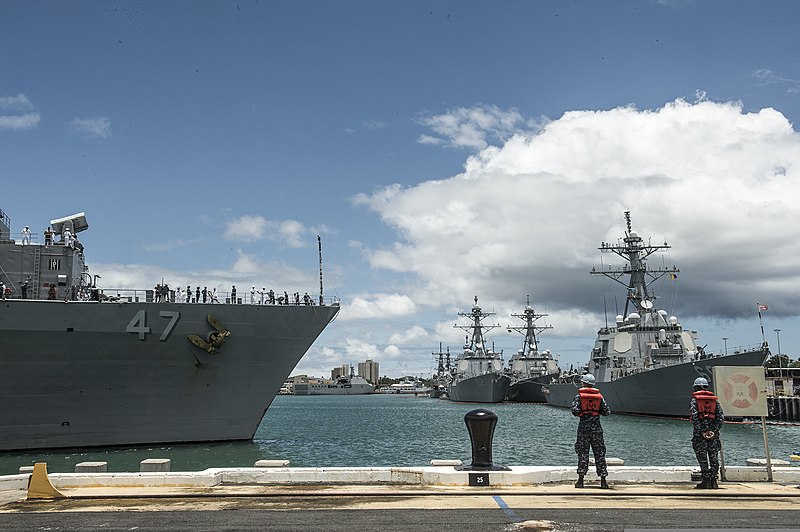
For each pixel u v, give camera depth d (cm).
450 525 1120
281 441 4956
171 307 3488
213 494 1435
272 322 3688
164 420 3578
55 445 3397
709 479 1499
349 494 1423
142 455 3350
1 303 3219
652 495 1414
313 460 3734
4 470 2888
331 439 5322
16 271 3550
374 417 9519
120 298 3597
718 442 1556
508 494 1425
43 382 3338
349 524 1132
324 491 1464
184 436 3628
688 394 6138
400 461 3734
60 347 3319
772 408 7275
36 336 3272
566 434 5909
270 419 9112
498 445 4894
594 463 1698
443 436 5756
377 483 1593
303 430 6581
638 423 6291
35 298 3559
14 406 3319
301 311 3741
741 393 1642
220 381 3650
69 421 3412
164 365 3522
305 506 1304
